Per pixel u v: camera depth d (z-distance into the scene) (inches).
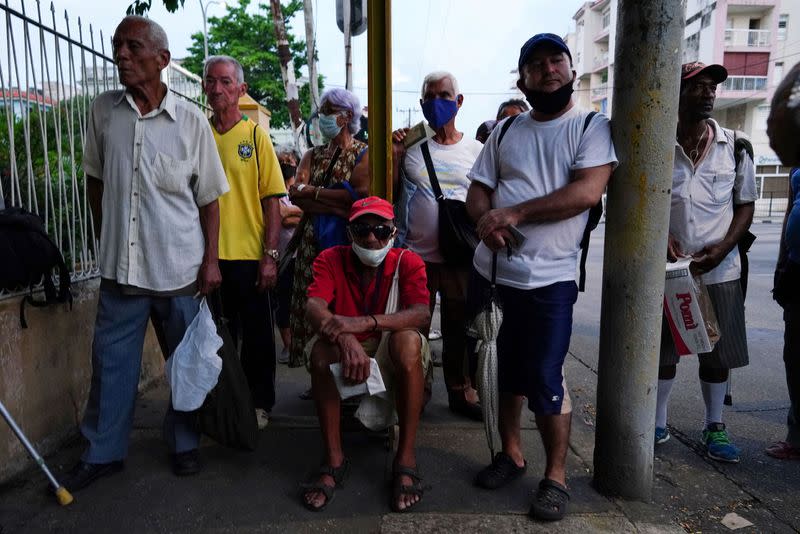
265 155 123.3
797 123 40.9
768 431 132.7
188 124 105.7
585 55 1595.7
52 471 108.0
